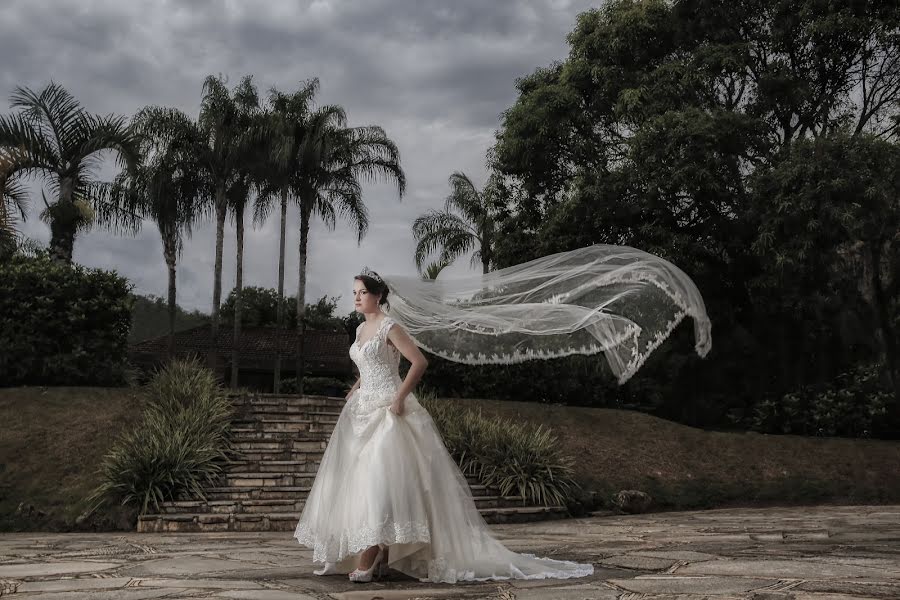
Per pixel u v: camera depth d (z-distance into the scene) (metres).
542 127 20.55
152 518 10.53
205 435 12.56
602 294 5.83
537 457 13.62
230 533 10.03
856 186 17.08
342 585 4.47
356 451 4.82
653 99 19.98
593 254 5.95
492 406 17.03
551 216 20.88
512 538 8.39
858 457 16.86
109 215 22.94
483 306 5.80
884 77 20.66
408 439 4.80
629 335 5.78
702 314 5.77
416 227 24.98
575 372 18.89
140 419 13.55
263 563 5.82
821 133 20.25
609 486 14.69
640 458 15.97
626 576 4.80
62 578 4.94
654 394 20.05
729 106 21.11
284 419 14.38
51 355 14.96
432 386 18.30
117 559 6.25
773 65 20.48
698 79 19.66
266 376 34.16
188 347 32.72
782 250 17.58
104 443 12.80
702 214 19.66
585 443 16.05
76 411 13.70
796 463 16.56
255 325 39.59
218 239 24.95
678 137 18.28
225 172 24.92
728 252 19.98
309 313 41.84
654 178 18.66
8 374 14.79
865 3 19.16
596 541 7.78
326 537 4.78
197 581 4.67
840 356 20.73
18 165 18.44
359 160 27.11
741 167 19.53
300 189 26.44
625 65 21.20
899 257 20.41
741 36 21.20
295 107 25.91
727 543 7.15
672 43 21.34
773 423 19.23
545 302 5.86
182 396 14.05
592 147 20.84
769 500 15.27
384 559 4.74
